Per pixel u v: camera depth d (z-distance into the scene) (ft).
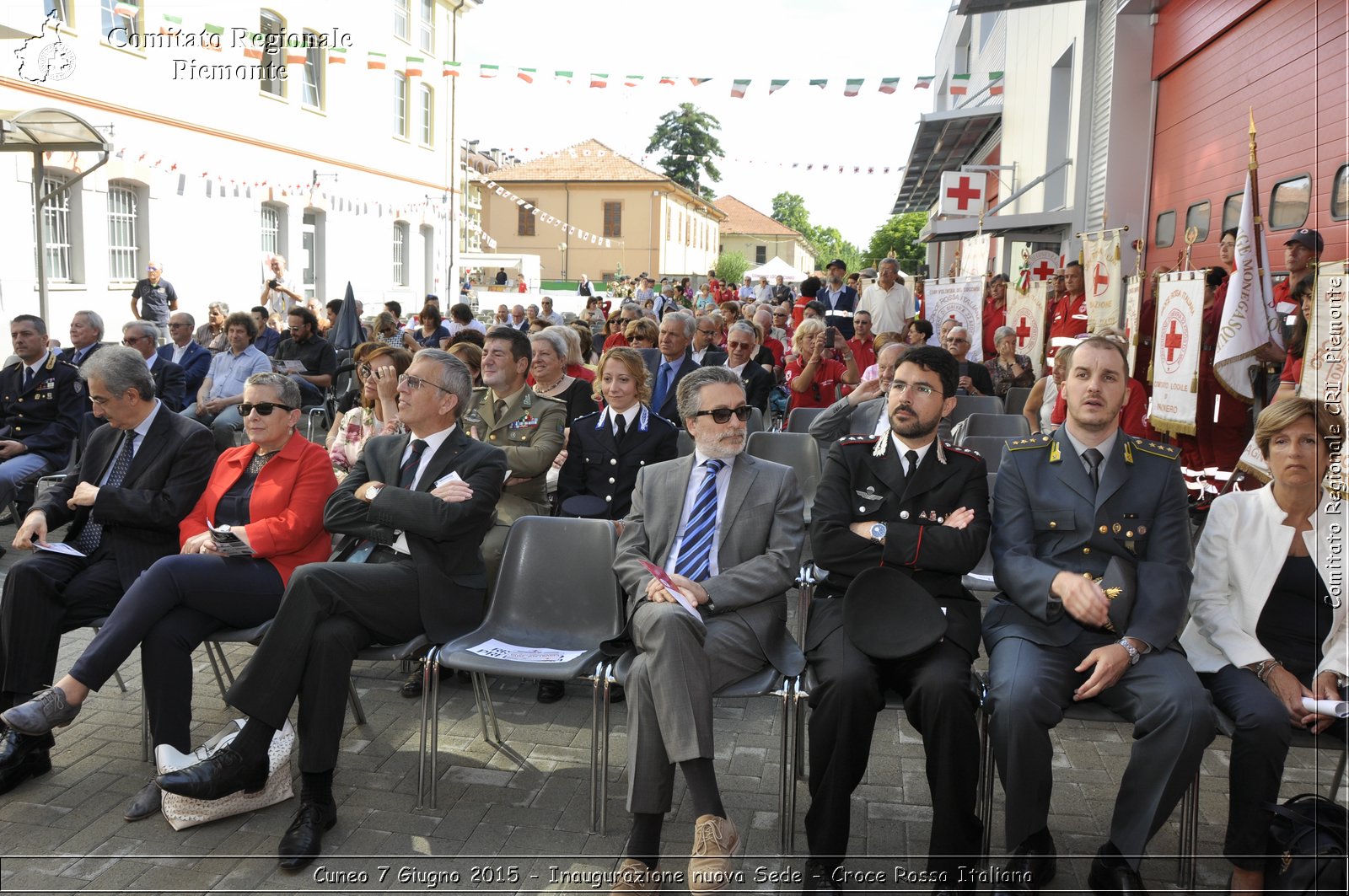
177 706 11.07
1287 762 11.96
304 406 31.32
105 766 11.98
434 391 12.54
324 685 10.47
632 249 164.76
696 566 11.63
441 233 87.81
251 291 59.47
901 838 10.60
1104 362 10.52
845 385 24.00
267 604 11.92
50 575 12.36
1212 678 10.02
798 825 10.83
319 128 65.82
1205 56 30.91
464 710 13.87
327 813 10.51
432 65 83.15
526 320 52.80
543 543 12.57
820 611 11.03
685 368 21.59
